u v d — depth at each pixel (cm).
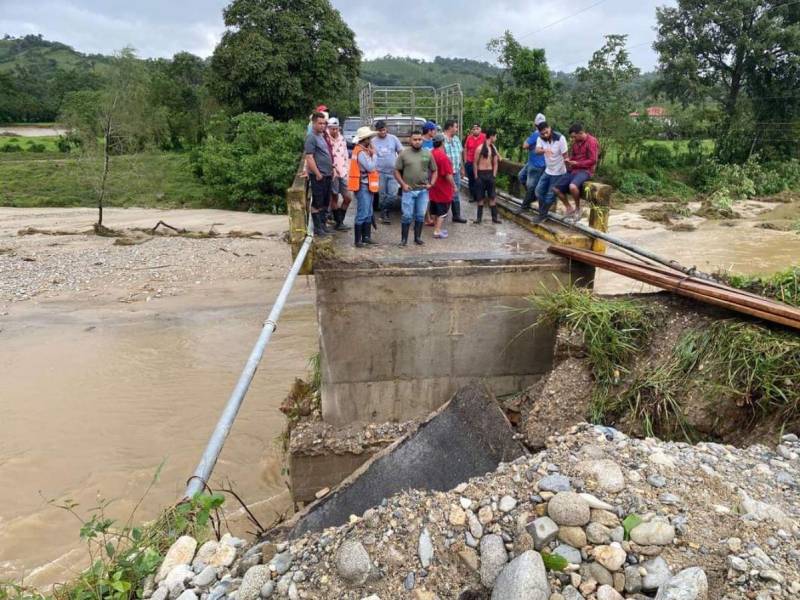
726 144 4147
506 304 778
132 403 1091
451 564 326
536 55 3172
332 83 3856
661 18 4191
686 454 418
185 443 967
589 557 311
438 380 791
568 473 368
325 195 819
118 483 867
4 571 696
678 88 4244
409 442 521
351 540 338
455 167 1011
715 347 589
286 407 856
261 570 318
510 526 336
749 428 535
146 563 330
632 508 337
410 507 362
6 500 826
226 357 1284
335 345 760
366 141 792
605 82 3697
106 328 1438
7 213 2998
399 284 748
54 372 1209
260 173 3033
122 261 1980
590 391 659
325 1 3853
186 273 1853
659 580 293
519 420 735
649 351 656
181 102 5044
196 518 325
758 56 3903
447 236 914
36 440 973
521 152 3228
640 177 3784
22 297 1633
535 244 863
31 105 7875
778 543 309
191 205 3303
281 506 812
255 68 3569
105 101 2669
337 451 770
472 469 509
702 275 709
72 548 738
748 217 2994
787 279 672
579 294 729
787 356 528
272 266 1930
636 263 732
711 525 325
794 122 4019
